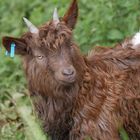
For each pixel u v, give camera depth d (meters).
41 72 10.69
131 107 11.09
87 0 14.94
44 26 10.65
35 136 11.07
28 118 11.37
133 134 11.34
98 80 10.94
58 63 10.52
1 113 12.66
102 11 13.99
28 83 10.95
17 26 15.97
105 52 11.25
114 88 10.98
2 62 14.33
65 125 11.00
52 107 10.93
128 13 13.81
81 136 10.91
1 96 13.39
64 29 10.59
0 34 15.72
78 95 10.84
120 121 11.05
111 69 11.08
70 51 10.60
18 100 12.47
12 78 13.86
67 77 10.38
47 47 10.55
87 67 10.91
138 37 11.53
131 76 11.10
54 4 15.70
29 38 10.70
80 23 14.21
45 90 10.79
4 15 17.14
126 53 11.21
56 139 11.19
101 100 10.91
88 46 13.63
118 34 13.52
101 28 13.66
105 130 10.88
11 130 12.18
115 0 13.98
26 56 10.80
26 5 17.03
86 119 10.88
